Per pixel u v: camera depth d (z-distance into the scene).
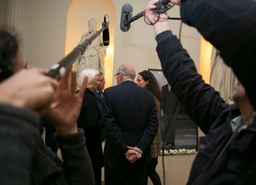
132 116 2.25
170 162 4.47
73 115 0.79
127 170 2.38
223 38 0.61
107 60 6.22
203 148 0.83
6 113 0.33
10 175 0.30
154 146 2.88
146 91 2.38
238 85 0.74
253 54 0.58
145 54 5.97
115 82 5.93
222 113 0.86
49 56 5.98
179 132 4.89
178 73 0.97
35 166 0.69
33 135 0.34
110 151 2.32
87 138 2.41
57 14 6.03
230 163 0.68
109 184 2.35
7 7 5.86
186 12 0.72
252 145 0.65
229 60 0.62
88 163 0.80
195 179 0.81
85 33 6.04
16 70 0.58
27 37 5.94
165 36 1.02
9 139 0.31
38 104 0.37
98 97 2.79
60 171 0.73
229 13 0.61
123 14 1.97
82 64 5.73
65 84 0.77
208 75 6.10
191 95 0.95
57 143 0.80
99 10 6.32
